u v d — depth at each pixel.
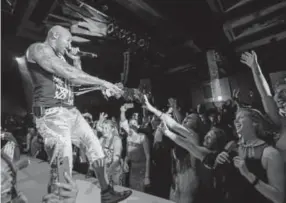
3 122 10.60
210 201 2.82
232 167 2.64
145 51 8.91
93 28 8.75
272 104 2.56
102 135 4.54
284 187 2.12
